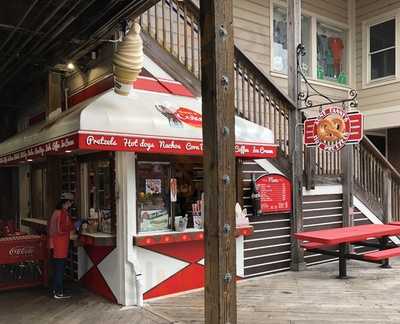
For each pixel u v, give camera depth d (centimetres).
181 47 650
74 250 654
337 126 644
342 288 607
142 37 588
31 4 406
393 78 1041
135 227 539
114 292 549
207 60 329
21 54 582
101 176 593
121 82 494
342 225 802
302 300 549
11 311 514
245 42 944
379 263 764
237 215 637
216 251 323
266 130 607
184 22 632
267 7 984
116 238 548
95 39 511
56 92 656
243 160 664
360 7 1122
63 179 701
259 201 670
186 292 586
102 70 566
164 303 540
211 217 327
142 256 549
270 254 695
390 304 529
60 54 569
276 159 712
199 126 527
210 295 327
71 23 477
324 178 780
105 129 454
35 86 766
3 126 902
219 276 322
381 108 1065
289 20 741
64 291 602
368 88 1097
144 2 426
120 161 541
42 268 634
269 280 655
